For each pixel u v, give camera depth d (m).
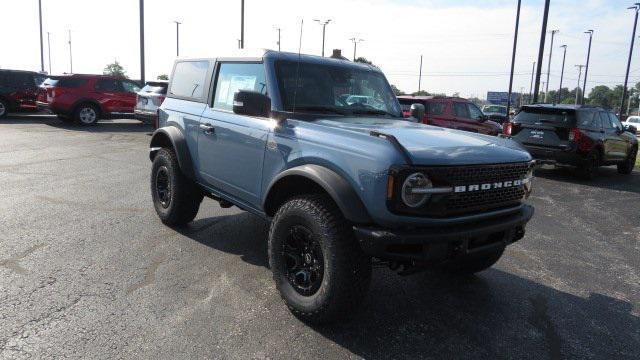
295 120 3.91
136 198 7.07
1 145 11.75
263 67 4.33
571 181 11.59
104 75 17.55
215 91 5.00
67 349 3.07
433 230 3.16
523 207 3.88
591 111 11.79
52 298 3.75
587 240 6.43
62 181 8.03
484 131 13.84
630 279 5.00
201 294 3.97
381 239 3.04
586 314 4.08
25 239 5.05
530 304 4.21
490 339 3.55
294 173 3.56
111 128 17.08
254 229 5.81
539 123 11.48
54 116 20.86
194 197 5.52
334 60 4.82
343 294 3.31
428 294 4.30
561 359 3.33
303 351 3.22
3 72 18.39
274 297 3.98
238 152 4.38
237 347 3.21
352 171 3.25
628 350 3.51
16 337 3.17
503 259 5.42
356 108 4.57
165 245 5.10
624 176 13.28
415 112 5.15
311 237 3.45
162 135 5.71
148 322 3.46
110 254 4.75
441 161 3.16
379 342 3.40
